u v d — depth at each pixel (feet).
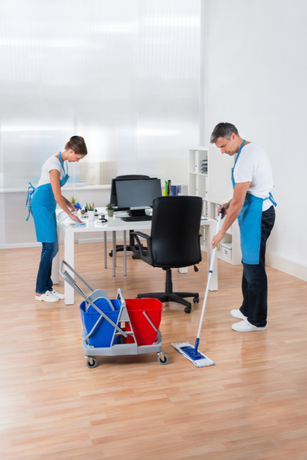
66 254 13.12
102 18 20.16
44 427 7.47
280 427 7.45
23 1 19.12
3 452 6.85
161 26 21.04
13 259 18.62
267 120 17.21
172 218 11.82
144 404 8.14
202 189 20.45
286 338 10.93
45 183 12.91
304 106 15.21
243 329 11.32
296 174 15.83
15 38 19.24
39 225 13.03
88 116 20.57
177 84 21.65
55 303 13.44
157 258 12.18
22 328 11.58
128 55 20.74
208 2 21.15
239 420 7.64
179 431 7.35
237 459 6.68
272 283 15.28
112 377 9.14
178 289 14.67
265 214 10.90
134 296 13.89
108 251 19.80
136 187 15.34
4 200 20.20
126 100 20.98
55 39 19.71
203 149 19.44
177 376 9.18
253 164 10.42
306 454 6.81
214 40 20.83
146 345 9.68
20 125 19.79
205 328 11.55
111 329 9.52
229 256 17.93
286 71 15.98
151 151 21.66
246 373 9.26
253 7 17.69
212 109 21.40
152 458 6.71
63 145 20.43
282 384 8.82
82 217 14.61
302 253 15.85
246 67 18.40
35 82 19.71
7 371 9.37
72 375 9.22
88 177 20.94
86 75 20.29
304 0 14.93
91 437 7.21
